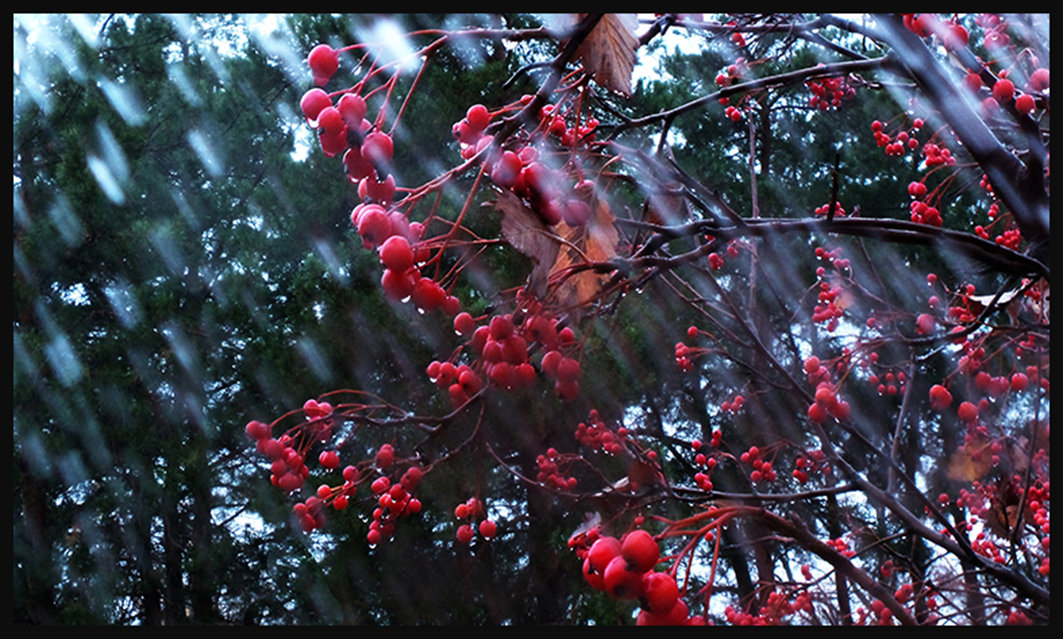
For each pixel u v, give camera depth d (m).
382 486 2.29
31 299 7.25
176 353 7.23
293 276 7.00
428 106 5.99
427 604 5.98
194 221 7.78
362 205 1.11
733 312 3.08
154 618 7.29
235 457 7.43
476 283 5.61
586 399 5.75
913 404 6.22
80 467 7.01
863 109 6.32
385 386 6.07
